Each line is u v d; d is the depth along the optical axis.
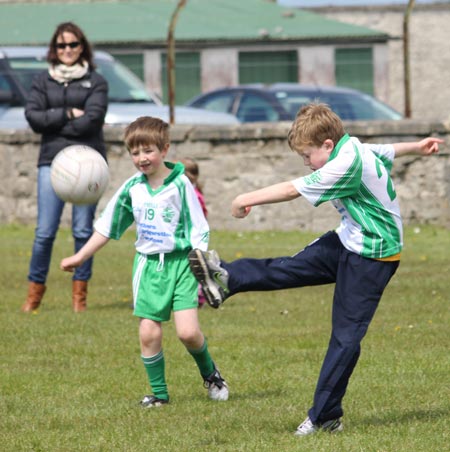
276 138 40.53
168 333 19.80
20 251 34.09
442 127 40.12
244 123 40.84
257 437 12.40
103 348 18.23
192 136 40.62
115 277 28.17
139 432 12.80
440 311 21.80
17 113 41.62
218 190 40.84
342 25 88.19
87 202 20.25
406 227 40.56
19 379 15.93
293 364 16.69
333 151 12.48
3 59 41.75
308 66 85.44
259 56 85.06
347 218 12.54
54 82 22.44
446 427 12.68
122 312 22.39
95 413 13.90
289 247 34.78
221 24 86.50
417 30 108.19
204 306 23.11
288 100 45.53
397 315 21.31
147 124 14.55
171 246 14.44
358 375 15.75
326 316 21.56
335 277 12.70
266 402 14.27
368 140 40.12
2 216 41.94
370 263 12.40
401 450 11.68
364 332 12.46
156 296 14.39
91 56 22.62
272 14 90.19
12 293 25.47
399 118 45.19
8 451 12.14
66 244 36.00
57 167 20.17
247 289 12.50
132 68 82.38
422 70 108.62
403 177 40.75
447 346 17.94
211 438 12.42
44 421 13.52
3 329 20.22
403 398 14.31
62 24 22.33
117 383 15.66
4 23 83.69
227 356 17.36
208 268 12.29
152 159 14.49
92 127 22.25
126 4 90.69
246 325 20.50
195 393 15.06
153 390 14.48
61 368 16.73
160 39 81.81
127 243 36.69
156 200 14.49
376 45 86.25
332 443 11.94
